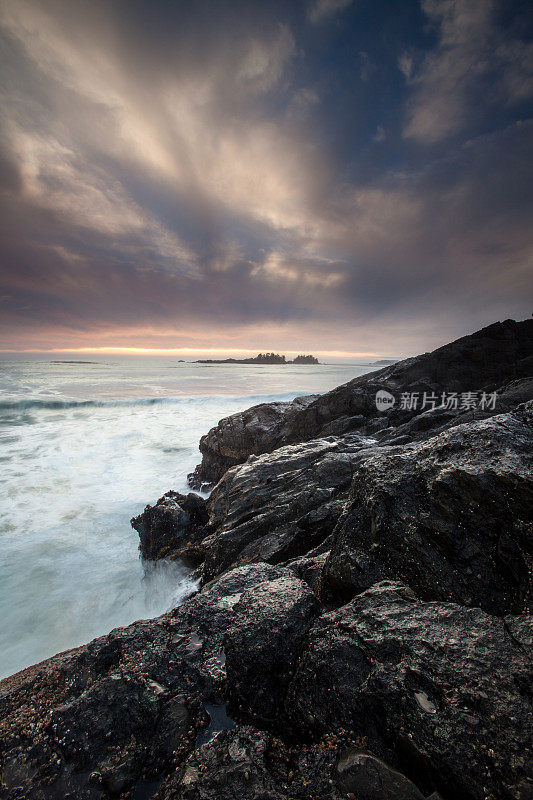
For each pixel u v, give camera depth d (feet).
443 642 8.70
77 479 53.88
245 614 11.40
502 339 75.20
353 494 15.96
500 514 10.97
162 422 92.48
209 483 55.06
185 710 10.09
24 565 31.40
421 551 11.93
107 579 29.60
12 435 78.23
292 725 8.97
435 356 74.95
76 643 22.54
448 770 6.51
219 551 25.20
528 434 12.99
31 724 10.42
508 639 8.49
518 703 7.11
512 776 6.14
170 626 13.21
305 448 36.99
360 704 8.25
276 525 24.41
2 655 21.38
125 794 8.55
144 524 34.73
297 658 10.03
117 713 10.18
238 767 7.74
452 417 41.73
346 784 6.98
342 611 10.64
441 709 7.39
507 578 10.44
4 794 8.71
